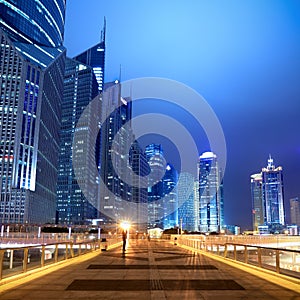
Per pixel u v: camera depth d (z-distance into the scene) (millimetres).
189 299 11414
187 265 23109
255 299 11414
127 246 56281
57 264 22469
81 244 32719
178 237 62469
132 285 14367
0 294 12164
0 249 14352
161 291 12953
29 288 13484
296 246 82688
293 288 13602
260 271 18891
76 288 13531
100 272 18938
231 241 66750
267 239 75875
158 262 25344
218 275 17688
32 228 193875
